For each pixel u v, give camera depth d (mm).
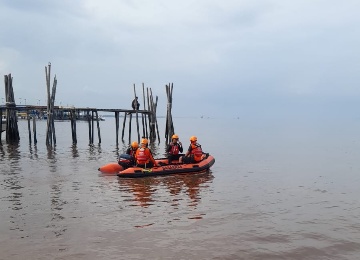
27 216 8781
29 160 19062
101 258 6332
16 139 28969
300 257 6391
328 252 6605
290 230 7797
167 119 28859
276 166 18188
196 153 15508
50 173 14992
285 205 9961
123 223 8273
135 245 6930
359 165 18688
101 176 14320
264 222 8375
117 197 10828
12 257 6363
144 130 32844
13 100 27312
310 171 16469
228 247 6836
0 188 11953
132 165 15062
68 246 6871
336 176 15039
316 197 10969
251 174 15453
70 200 10391
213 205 9938
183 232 7664
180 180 13641
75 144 28625
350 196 11125
